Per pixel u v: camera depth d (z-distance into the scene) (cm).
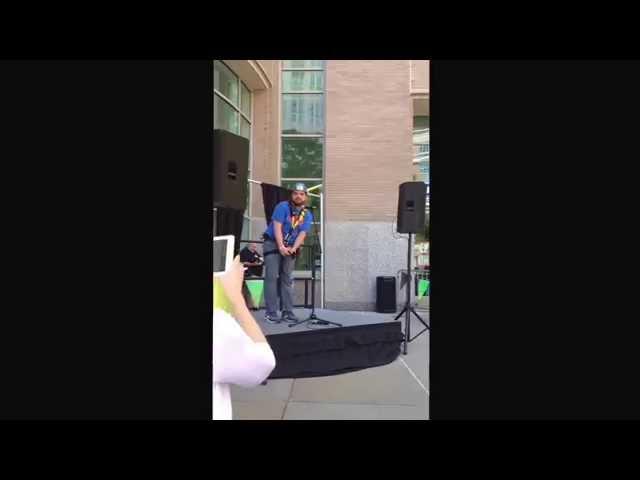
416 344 511
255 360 156
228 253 164
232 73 733
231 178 199
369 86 774
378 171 771
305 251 759
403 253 768
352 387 353
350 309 762
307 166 828
